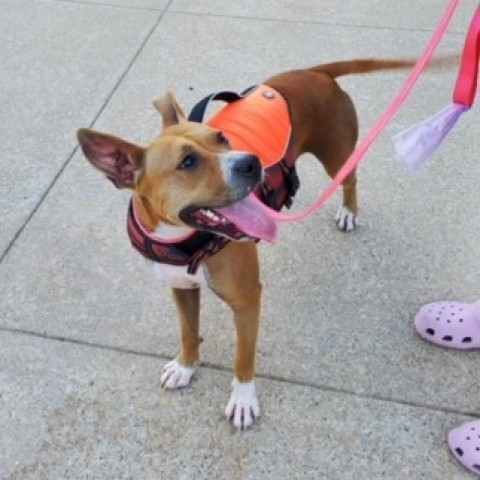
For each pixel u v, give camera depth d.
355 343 1.08
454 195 1.29
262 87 1.01
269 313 1.12
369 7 1.72
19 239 1.25
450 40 1.59
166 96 0.91
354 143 1.15
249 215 0.82
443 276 1.16
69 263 1.21
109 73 1.58
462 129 1.41
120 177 0.83
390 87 1.51
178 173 0.79
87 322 1.12
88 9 1.77
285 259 1.20
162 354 1.08
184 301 0.96
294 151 1.00
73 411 1.01
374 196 1.30
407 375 1.04
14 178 1.36
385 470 0.94
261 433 0.98
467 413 0.99
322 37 1.64
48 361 1.08
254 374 1.01
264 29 1.68
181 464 0.95
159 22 1.71
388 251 1.21
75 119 1.48
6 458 0.97
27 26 1.73
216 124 0.93
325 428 0.98
